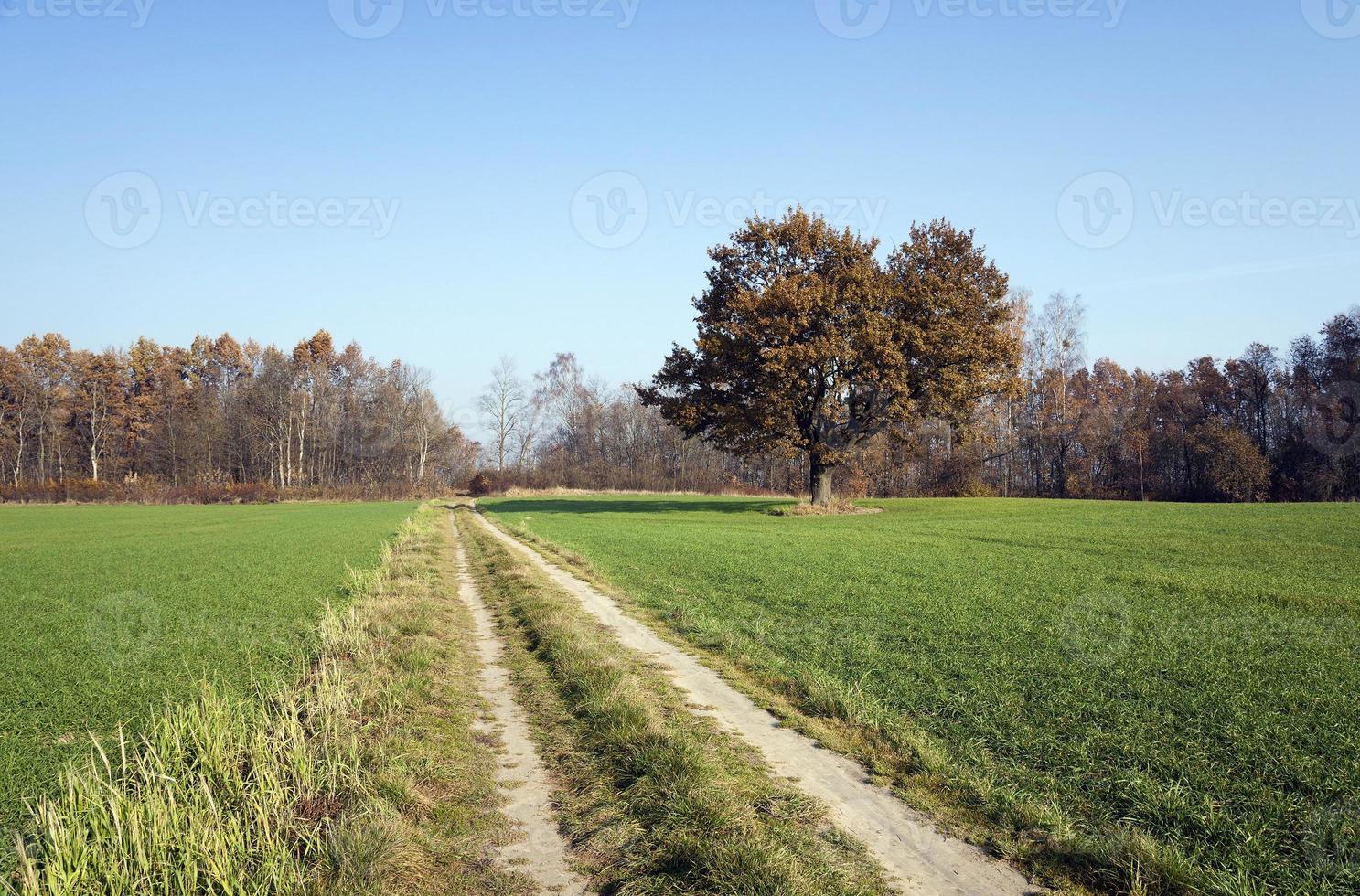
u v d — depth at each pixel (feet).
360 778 23.71
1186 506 170.91
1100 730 28.45
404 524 140.15
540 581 67.26
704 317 171.83
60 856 17.37
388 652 40.40
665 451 394.73
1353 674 35.78
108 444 336.29
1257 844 19.63
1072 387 290.56
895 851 19.97
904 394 156.46
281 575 75.15
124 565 84.53
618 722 28.55
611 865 19.67
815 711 31.42
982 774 24.50
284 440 337.11
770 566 76.84
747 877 17.90
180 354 381.81
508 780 25.12
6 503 274.16
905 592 60.13
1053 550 91.15
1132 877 18.30
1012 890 18.20
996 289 170.19
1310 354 249.34
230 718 27.09
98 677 36.42
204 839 18.28
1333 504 162.09
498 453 398.62
